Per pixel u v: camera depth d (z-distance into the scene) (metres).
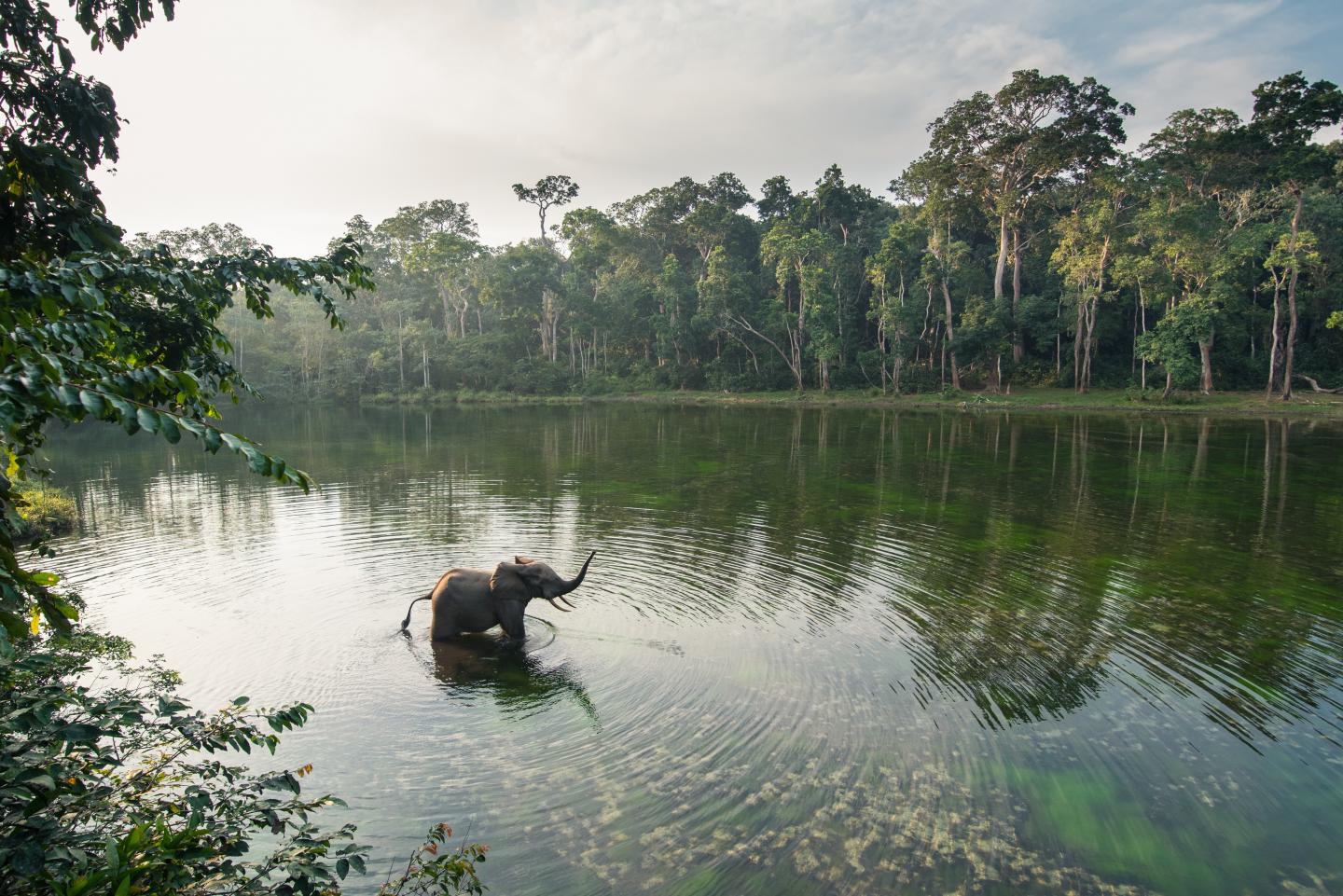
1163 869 6.34
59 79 6.82
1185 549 15.81
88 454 32.38
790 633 11.09
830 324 68.12
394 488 23.03
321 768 7.62
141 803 4.62
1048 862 6.39
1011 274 69.50
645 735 8.30
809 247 65.31
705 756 7.89
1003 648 10.66
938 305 66.38
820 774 7.60
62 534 17.09
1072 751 8.07
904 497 21.44
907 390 65.50
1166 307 59.16
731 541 16.30
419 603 12.41
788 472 26.16
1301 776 7.69
